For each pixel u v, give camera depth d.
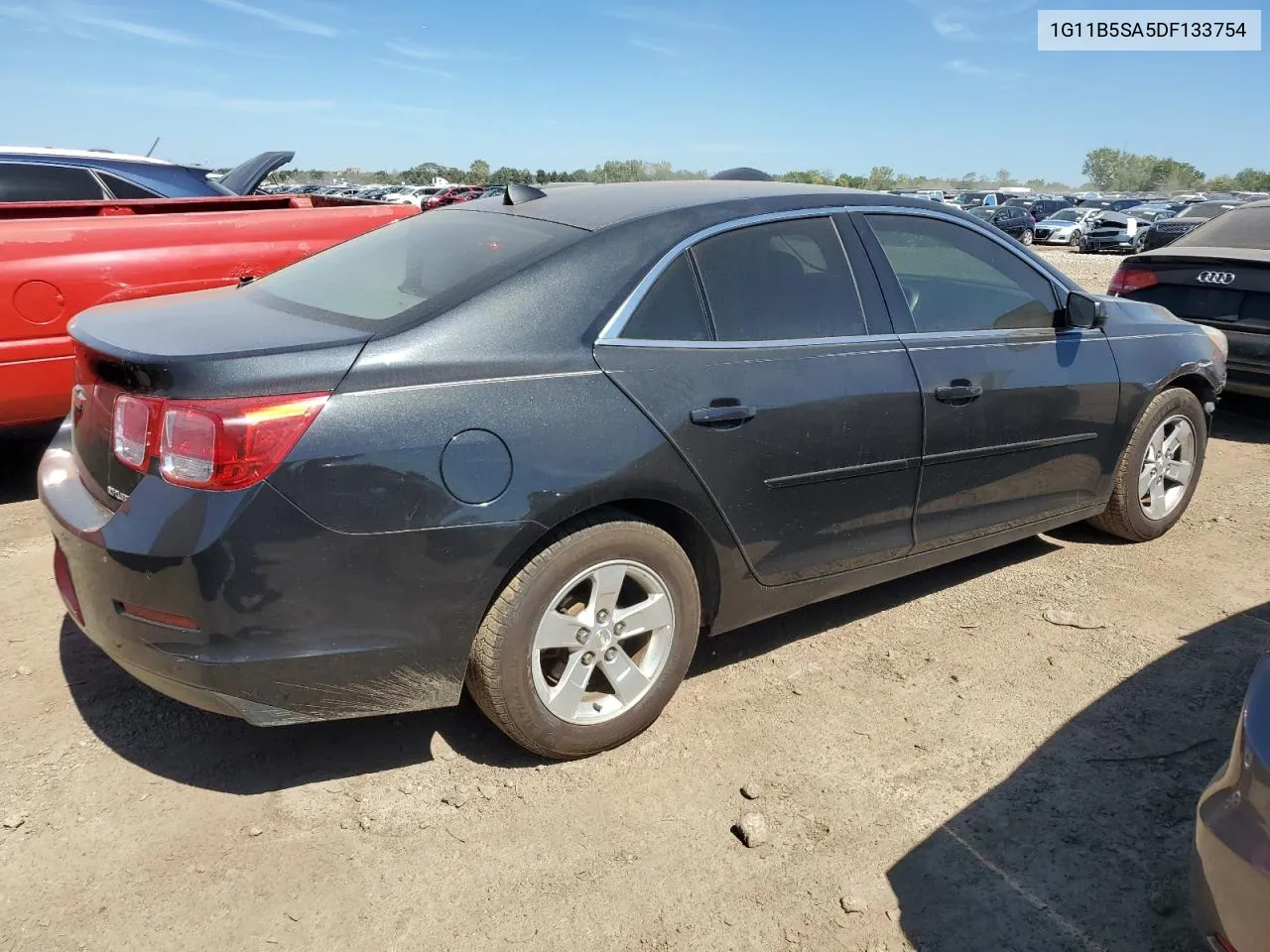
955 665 3.51
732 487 2.96
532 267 2.76
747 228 3.16
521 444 2.55
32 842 2.50
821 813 2.70
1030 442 3.81
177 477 2.31
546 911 2.33
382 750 2.94
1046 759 2.96
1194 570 4.35
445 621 2.52
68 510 2.60
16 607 3.75
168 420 2.31
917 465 3.43
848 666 3.49
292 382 2.34
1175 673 3.46
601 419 2.67
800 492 3.13
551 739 2.78
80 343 2.61
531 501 2.55
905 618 3.88
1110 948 2.26
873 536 3.41
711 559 3.04
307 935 2.24
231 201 6.14
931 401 3.41
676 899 2.38
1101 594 4.10
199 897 2.34
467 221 3.30
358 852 2.51
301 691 2.44
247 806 2.67
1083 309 3.86
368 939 2.23
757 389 2.99
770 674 3.43
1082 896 2.41
